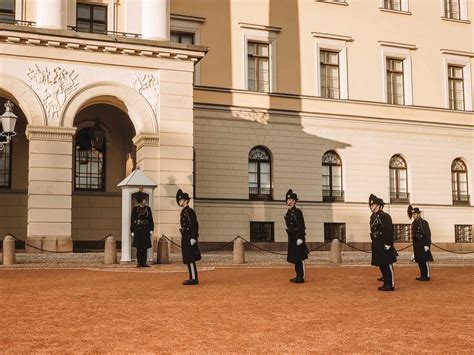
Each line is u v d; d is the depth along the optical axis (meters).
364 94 33.62
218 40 30.73
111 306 10.13
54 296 11.36
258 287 13.23
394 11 34.94
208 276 15.58
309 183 31.59
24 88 22.84
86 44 23.58
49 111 23.09
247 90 30.77
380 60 34.22
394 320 8.96
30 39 22.81
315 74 32.53
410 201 33.78
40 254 21.77
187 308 9.95
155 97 24.72
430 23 35.84
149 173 24.17
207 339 7.40
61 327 8.19
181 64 25.14
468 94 36.22
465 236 35.03
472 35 36.50
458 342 7.36
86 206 27.98
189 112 25.03
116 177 28.78
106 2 26.66
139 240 18.28
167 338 7.46
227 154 30.08
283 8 32.34
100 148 28.56
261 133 30.92
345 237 31.97
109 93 24.06
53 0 23.83
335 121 32.50
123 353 6.62
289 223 14.52
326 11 33.34
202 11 30.62
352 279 15.37
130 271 16.75
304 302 10.87
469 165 35.59
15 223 26.58
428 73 35.44
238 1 31.42
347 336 7.67
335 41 33.31
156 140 24.38
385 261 13.04
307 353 6.66
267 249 30.22
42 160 22.77
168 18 25.61
